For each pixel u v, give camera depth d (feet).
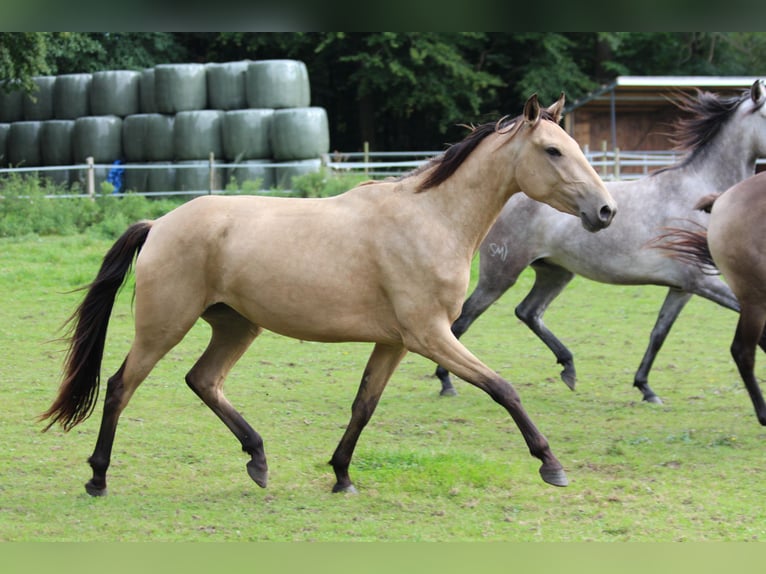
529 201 30.58
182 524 18.28
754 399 25.77
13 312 43.14
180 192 79.82
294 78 87.45
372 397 20.36
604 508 19.40
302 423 26.86
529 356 37.63
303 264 19.04
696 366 35.70
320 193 72.08
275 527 18.16
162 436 24.98
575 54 131.95
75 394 19.89
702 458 23.32
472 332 42.70
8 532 17.61
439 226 19.10
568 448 24.48
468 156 19.33
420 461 22.07
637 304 49.21
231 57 125.80
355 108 129.80
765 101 28.81
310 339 19.83
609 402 30.19
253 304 19.40
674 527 18.21
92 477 20.39
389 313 19.34
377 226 19.16
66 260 54.65
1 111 97.35
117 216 65.31
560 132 18.97
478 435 25.89
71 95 92.89
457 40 116.67
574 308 48.24
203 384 20.77
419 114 128.26
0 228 63.05
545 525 18.37
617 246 29.63
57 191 75.25
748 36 130.62
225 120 85.92
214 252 19.34
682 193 29.43
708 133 29.71
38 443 24.04
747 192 24.79
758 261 24.35
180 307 19.39
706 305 49.52
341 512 19.15
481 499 19.98
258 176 84.23
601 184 18.66
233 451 23.81
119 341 38.37
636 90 101.24
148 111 89.71
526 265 31.07
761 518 18.72
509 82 125.49
